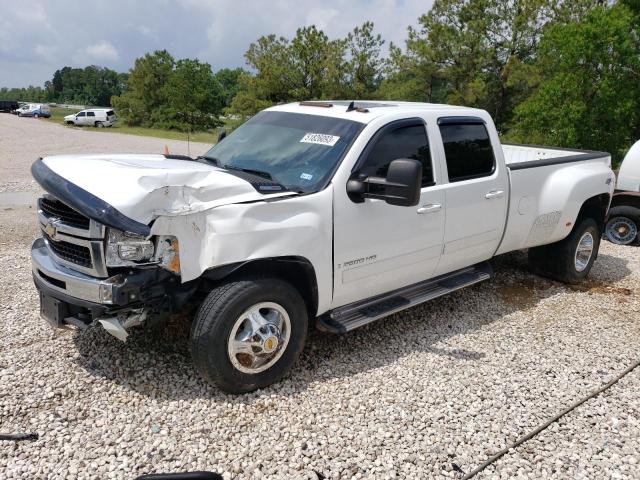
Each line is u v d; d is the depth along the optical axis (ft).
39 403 11.71
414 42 82.58
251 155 14.84
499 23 81.10
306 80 103.09
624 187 29.40
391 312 14.71
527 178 18.37
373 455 10.75
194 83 146.61
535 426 12.05
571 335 16.94
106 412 11.55
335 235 13.10
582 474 10.57
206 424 11.32
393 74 90.74
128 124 181.37
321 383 13.23
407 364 14.44
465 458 10.85
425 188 15.10
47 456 10.18
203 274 11.60
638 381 14.25
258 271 12.32
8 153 72.54
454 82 84.07
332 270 13.26
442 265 16.43
